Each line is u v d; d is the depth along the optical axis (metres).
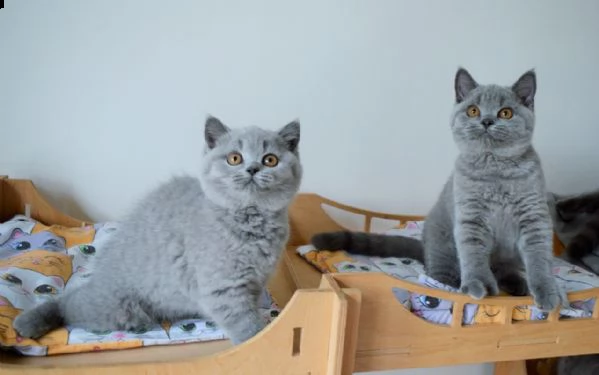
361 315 1.02
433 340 1.08
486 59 1.92
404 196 1.94
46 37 1.60
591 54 2.00
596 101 2.04
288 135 1.11
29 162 1.67
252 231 1.05
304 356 0.94
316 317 0.93
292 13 1.73
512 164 1.23
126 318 1.07
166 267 1.06
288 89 1.77
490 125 1.21
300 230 1.79
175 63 1.69
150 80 1.68
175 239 1.05
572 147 2.05
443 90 1.89
